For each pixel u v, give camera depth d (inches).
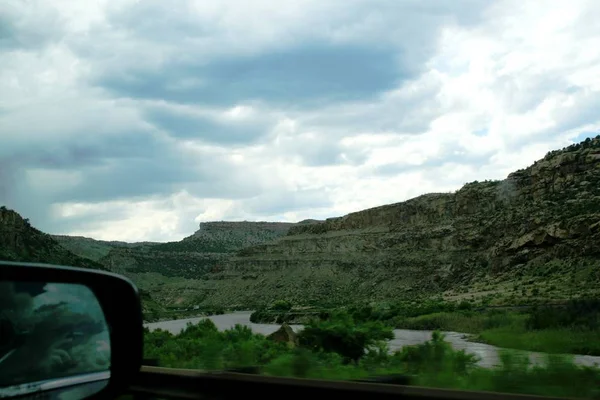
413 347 292.0
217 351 298.4
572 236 5541.3
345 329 438.0
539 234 6136.8
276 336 474.0
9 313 107.5
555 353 225.3
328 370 268.1
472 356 263.7
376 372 265.9
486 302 1870.1
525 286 4200.3
